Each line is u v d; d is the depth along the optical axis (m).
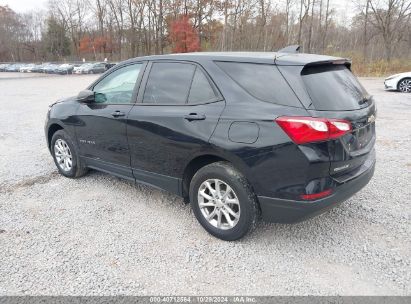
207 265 3.00
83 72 44.16
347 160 2.92
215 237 3.40
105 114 4.12
